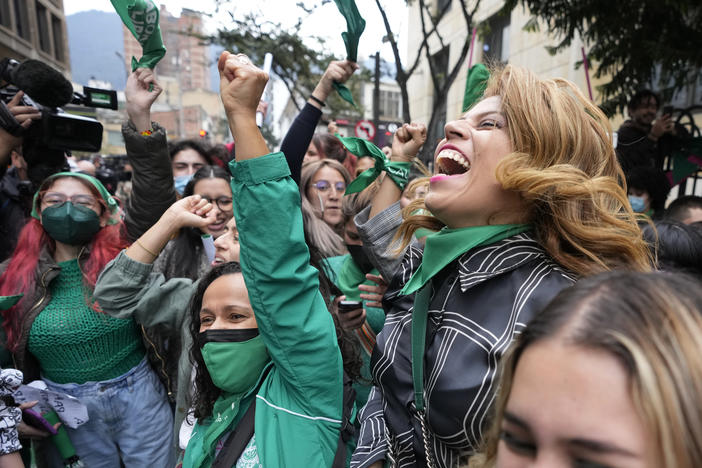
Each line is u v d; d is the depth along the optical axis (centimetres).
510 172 76
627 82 477
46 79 185
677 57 407
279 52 1011
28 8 1602
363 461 99
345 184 284
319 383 108
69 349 179
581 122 79
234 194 98
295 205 99
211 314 128
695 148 332
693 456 36
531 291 76
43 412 170
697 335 39
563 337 42
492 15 1174
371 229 141
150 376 199
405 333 97
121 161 1111
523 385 44
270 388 118
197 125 5369
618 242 77
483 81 108
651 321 40
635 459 37
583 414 39
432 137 769
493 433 58
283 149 130
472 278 81
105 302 164
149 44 165
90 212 179
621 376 38
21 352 177
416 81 1644
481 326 78
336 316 147
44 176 196
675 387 37
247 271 101
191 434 138
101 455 189
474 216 85
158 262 227
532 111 78
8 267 184
